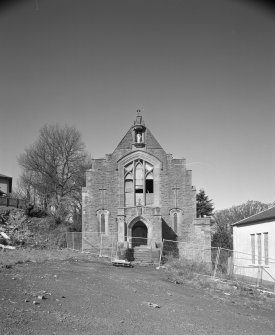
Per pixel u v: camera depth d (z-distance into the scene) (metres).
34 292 14.62
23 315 11.44
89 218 42.41
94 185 42.94
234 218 73.69
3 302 12.53
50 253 32.31
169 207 42.50
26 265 22.86
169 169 43.12
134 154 43.38
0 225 42.09
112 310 13.86
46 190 64.88
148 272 28.03
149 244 39.66
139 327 12.09
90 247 41.56
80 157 66.75
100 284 19.02
